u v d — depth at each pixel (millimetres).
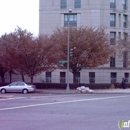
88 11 62062
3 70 53406
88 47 48219
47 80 61812
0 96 33031
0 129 13570
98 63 48719
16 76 61500
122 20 63344
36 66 44750
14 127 14055
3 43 44562
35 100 28641
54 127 14016
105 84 50750
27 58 43969
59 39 48500
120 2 63438
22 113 19172
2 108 21953
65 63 47625
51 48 44594
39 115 18203
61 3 62875
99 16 61812
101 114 18641
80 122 15477
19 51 42812
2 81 54906
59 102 26688
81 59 47562
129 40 57875
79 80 61625
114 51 52156
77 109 21344
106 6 62125
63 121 15812
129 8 64250
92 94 39562
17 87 40875
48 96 34594
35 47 43906
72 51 45562
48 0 62969
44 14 63000
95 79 61594
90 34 49250
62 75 61469
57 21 62688
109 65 62094
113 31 62406
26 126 14305
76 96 34969
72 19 62531
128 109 21453
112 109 21422
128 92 42781
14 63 44344
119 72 62688
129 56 56969
